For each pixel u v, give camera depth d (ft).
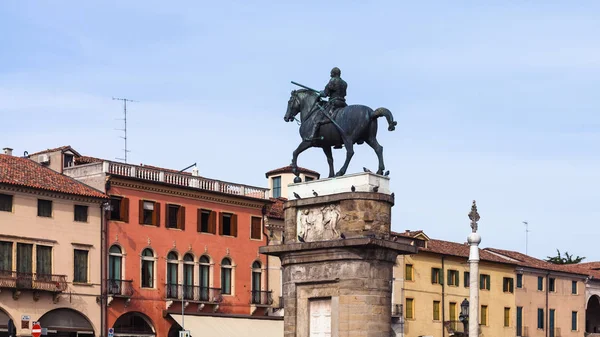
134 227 258.78
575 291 380.99
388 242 128.98
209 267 275.18
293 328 132.67
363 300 127.85
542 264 372.17
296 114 138.92
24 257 234.79
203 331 266.16
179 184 269.03
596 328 403.54
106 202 251.19
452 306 331.57
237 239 282.36
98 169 255.70
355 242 127.24
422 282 321.93
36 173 245.24
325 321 131.13
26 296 233.96
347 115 132.26
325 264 130.82
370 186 130.41
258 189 291.17
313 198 133.28
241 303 280.51
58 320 240.73
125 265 255.70
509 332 348.38
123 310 253.85
